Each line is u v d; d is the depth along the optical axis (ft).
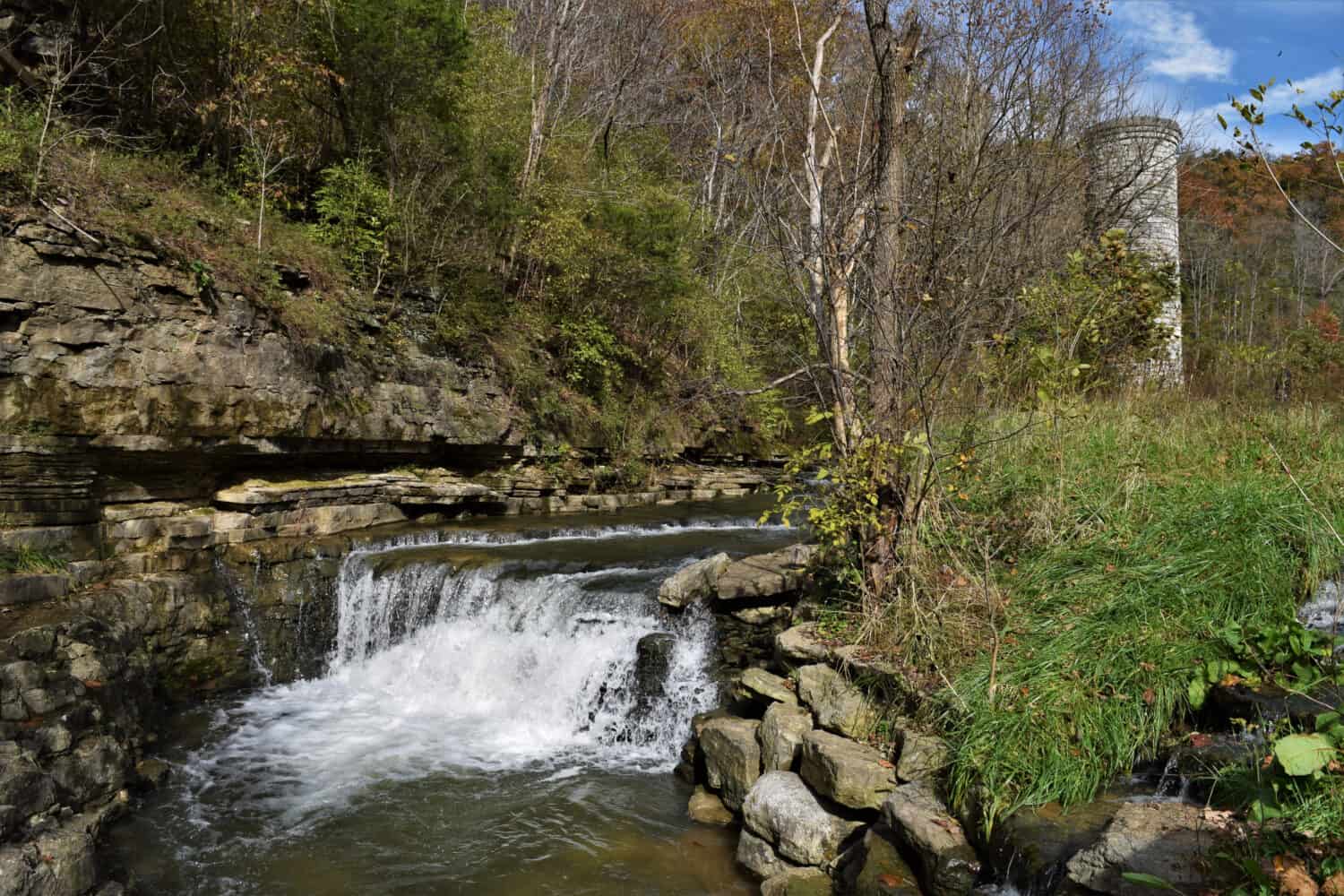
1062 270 29.30
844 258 21.40
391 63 41.06
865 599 20.54
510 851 18.72
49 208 26.30
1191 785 13.32
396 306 39.63
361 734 25.26
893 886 14.19
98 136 32.27
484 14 58.08
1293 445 25.59
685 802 21.04
